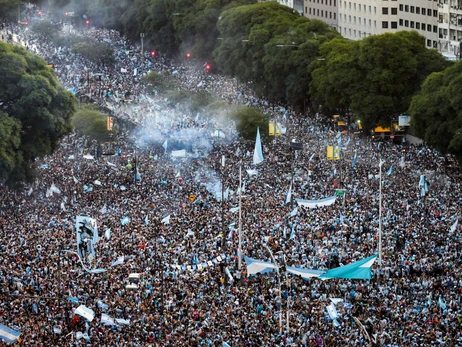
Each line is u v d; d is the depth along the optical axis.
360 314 186.38
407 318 184.75
